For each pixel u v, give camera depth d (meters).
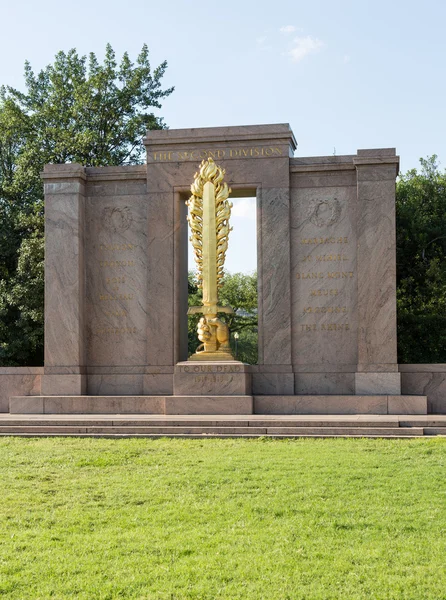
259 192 25.19
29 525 11.27
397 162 24.28
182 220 26.16
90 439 19.03
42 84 40.94
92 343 25.86
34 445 18.08
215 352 24.34
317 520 11.26
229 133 25.42
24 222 36.19
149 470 14.88
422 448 16.80
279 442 18.19
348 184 25.03
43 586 8.80
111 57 40.50
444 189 41.16
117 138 39.50
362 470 14.48
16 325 35.09
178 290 25.64
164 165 25.73
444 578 8.92
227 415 21.84
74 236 25.58
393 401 22.38
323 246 24.98
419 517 11.35
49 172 25.78
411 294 38.66
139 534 10.65
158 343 25.34
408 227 38.59
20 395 25.36
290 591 8.56
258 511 11.80
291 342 24.78
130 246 25.95
